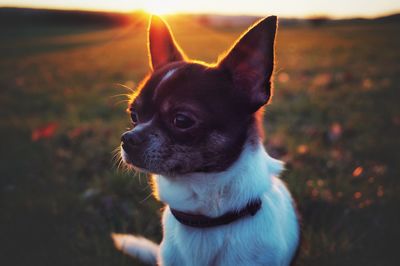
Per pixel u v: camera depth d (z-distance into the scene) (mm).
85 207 623
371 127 888
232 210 379
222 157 367
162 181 401
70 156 816
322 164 718
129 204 623
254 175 378
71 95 1475
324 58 2281
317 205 586
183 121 364
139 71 2020
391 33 4426
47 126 989
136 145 369
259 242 384
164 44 450
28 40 5266
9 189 697
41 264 531
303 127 904
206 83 374
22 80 1939
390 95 1164
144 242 512
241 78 383
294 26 7609
